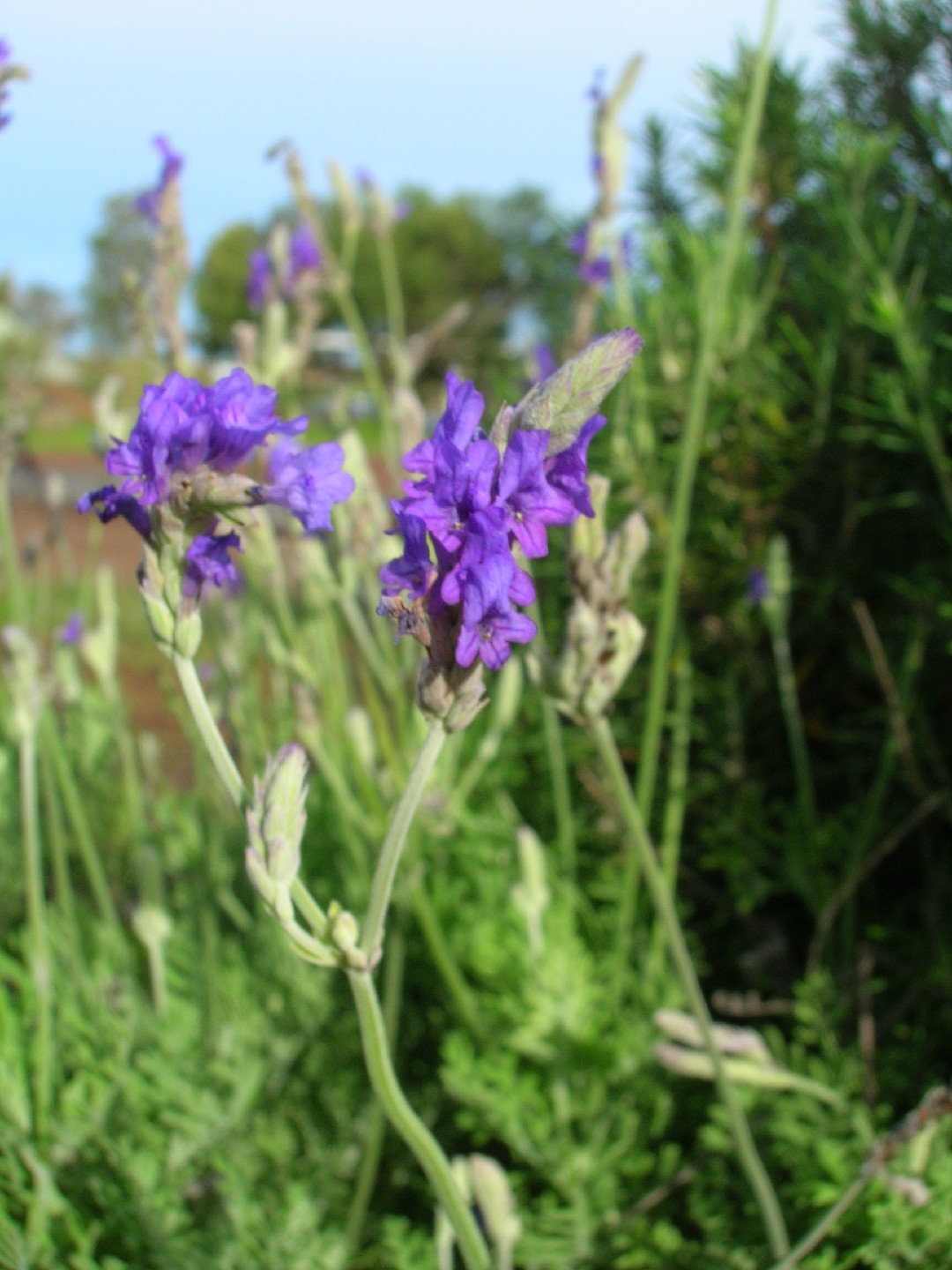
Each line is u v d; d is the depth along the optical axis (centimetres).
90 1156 25
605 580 19
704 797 36
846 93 39
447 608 15
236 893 38
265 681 52
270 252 36
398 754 34
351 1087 30
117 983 29
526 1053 29
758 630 35
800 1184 25
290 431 15
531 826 39
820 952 32
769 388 35
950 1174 23
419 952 34
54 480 44
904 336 31
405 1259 26
